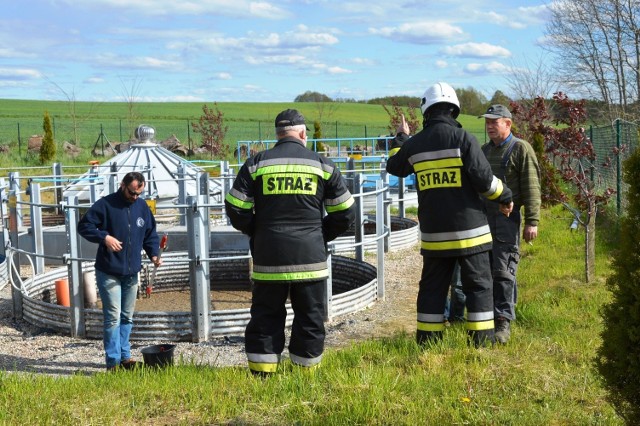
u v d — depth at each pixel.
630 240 3.86
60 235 12.73
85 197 16.39
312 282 5.45
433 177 5.65
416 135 5.82
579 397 4.86
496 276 6.41
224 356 7.35
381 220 9.73
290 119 5.52
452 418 4.51
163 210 17.52
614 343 3.93
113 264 6.60
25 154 38.06
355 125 66.75
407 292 10.15
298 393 5.01
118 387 5.46
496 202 5.93
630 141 14.16
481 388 5.02
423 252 5.84
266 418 4.67
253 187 5.43
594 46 26.44
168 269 11.13
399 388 4.98
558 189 9.59
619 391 3.96
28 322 8.86
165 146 37.66
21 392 5.30
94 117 68.50
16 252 9.20
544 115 9.82
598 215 14.40
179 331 7.96
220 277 11.52
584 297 8.09
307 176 5.38
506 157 6.46
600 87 26.83
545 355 5.82
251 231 5.54
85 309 8.22
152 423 4.75
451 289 7.32
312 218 5.44
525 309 7.38
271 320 5.50
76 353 7.60
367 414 4.53
